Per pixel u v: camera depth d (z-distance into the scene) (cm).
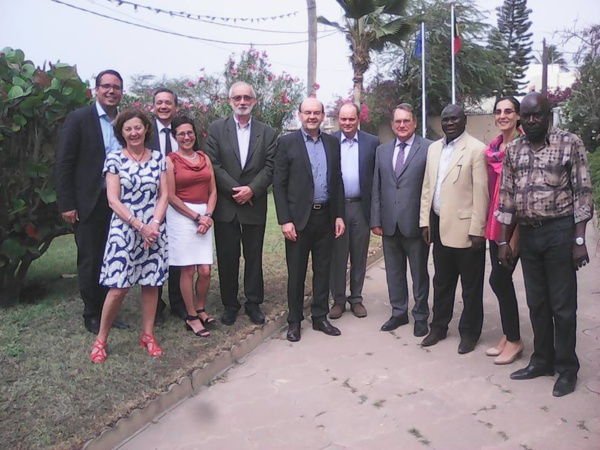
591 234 827
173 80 1717
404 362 402
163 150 439
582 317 479
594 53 1277
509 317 392
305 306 520
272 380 379
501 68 2480
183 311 460
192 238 413
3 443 280
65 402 319
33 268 641
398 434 308
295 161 429
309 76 1515
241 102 432
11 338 400
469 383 365
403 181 445
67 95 456
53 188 459
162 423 326
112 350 388
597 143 1305
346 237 490
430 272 654
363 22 1522
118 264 362
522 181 341
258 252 454
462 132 402
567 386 344
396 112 444
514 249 371
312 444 301
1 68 448
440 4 2234
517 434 303
